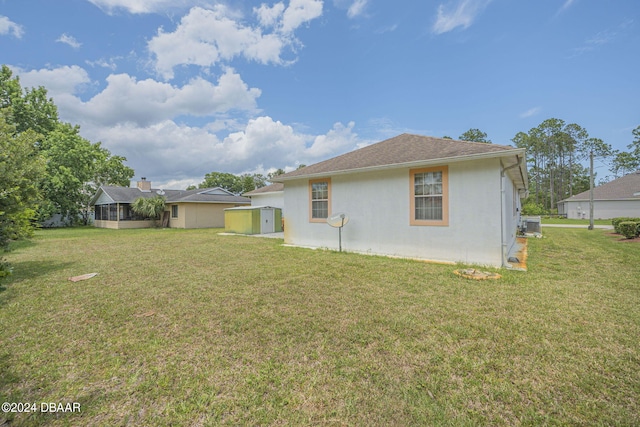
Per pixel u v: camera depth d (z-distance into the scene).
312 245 9.91
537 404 2.04
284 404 2.08
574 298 4.21
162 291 4.85
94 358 2.75
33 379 2.43
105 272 6.32
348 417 1.95
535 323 3.37
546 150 44.38
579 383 2.26
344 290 4.76
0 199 5.35
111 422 1.94
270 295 4.56
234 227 17.58
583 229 16.67
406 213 7.71
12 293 4.79
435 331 3.19
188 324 3.50
